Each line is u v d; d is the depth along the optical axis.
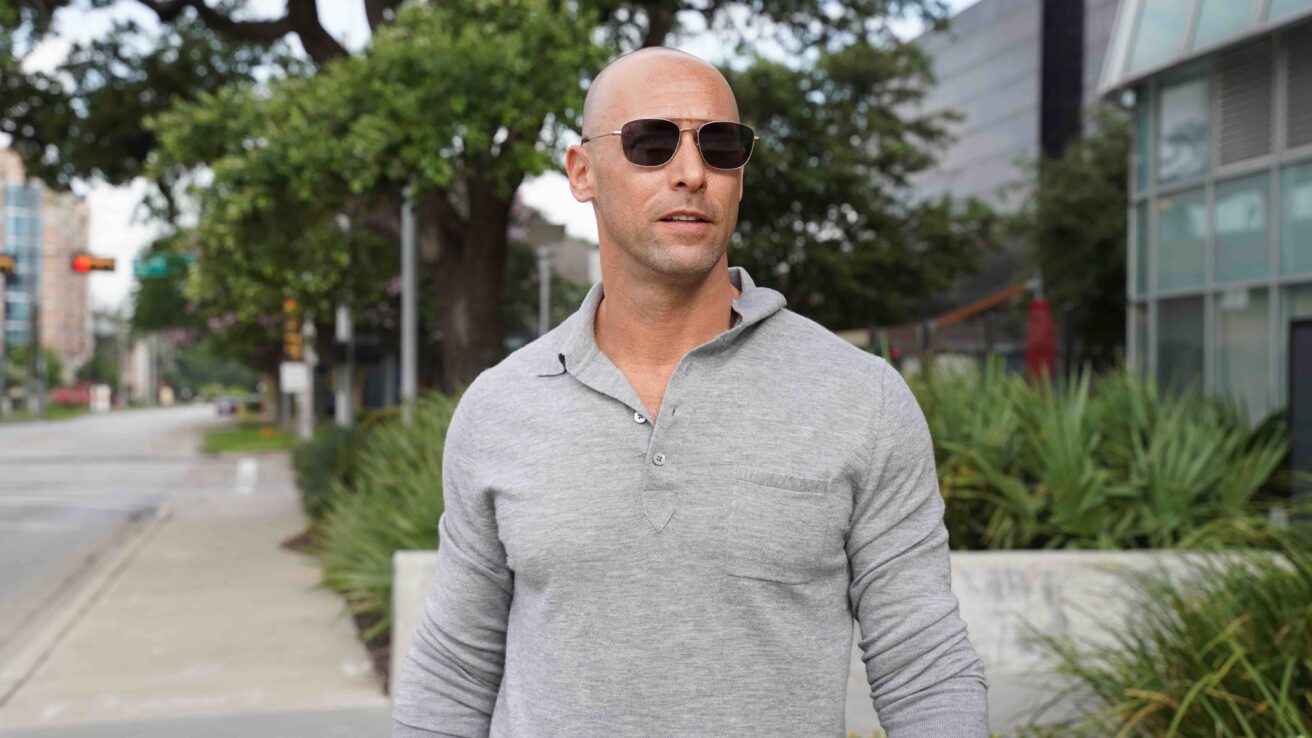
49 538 14.16
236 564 11.12
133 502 18.62
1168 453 6.39
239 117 10.41
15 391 106.44
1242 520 5.46
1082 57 41.94
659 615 1.45
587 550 1.47
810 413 1.50
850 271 24.41
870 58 24.58
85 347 151.88
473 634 1.67
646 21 13.52
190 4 13.39
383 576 7.15
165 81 14.51
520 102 9.94
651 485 1.47
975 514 6.58
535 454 1.54
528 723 1.51
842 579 1.53
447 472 1.69
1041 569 5.61
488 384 1.65
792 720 1.46
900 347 14.88
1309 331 7.71
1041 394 7.18
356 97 10.07
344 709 5.78
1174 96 14.62
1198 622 3.74
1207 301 13.92
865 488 1.51
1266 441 7.10
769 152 22.19
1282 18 12.27
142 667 6.77
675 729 1.44
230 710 5.78
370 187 10.34
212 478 23.88
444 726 1.66
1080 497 6.18
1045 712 4.89
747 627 1.45
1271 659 3.46
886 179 27.41
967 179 47.81
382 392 45.34
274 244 11.09
